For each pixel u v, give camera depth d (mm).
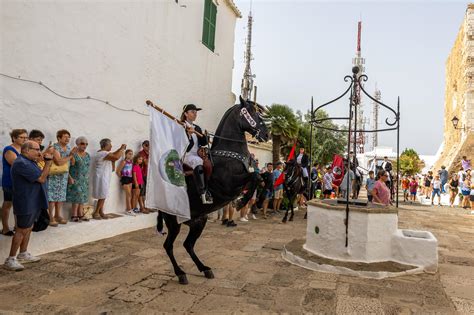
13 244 4945
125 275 4988
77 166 6520
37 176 4875
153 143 4617
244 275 5219
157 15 8961
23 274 4832
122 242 6855
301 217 11742
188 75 10641
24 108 5688
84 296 4184
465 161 18172
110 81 7504
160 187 4543
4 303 3896
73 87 6590
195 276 5086
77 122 6723
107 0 7266
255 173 4832
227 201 4844
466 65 26016
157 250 6402
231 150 4863
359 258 5648
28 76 5730
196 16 10953
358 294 4566
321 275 5320
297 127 17516
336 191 14383
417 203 19594
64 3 6281
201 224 5035
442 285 5039
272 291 4598
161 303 4078
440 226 10836
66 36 6371
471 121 25516
